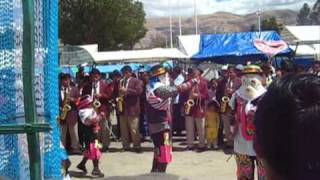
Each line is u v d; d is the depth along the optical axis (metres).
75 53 24.98
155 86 8.75
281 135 1.28
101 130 13.38
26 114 3.04
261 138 1.32
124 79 13.30
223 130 13.66
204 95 13.18
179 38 22.84
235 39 19.53
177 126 15.23
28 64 3.02
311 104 1.27
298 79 1.32
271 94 1.32
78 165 10.58
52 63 3.38
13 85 3.27
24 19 3.02
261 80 7.04
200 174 10.34
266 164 1.33
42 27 3.31
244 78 7.02
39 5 3.29
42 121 3.29
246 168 7.10
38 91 3.27
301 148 1.26
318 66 12.29
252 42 18.89
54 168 3.44
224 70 15.12
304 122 1.26
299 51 23.28
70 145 13.03
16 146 3.34
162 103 8.67
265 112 1.31
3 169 3.37
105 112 13.37
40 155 3.12
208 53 19.34
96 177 10.21
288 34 21.72
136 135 13.27
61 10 48.41
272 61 18.91
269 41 18.78
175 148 13.49
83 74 13.84
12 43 3.26
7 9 3.28
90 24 49.03
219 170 10.70
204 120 13.18
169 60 25.14
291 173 1.27
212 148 13.29
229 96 12.54
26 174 3.28
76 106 12.73
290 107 1.28
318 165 1.24
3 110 3.27
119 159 12.30
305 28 21.81
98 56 26.52
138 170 11.03
